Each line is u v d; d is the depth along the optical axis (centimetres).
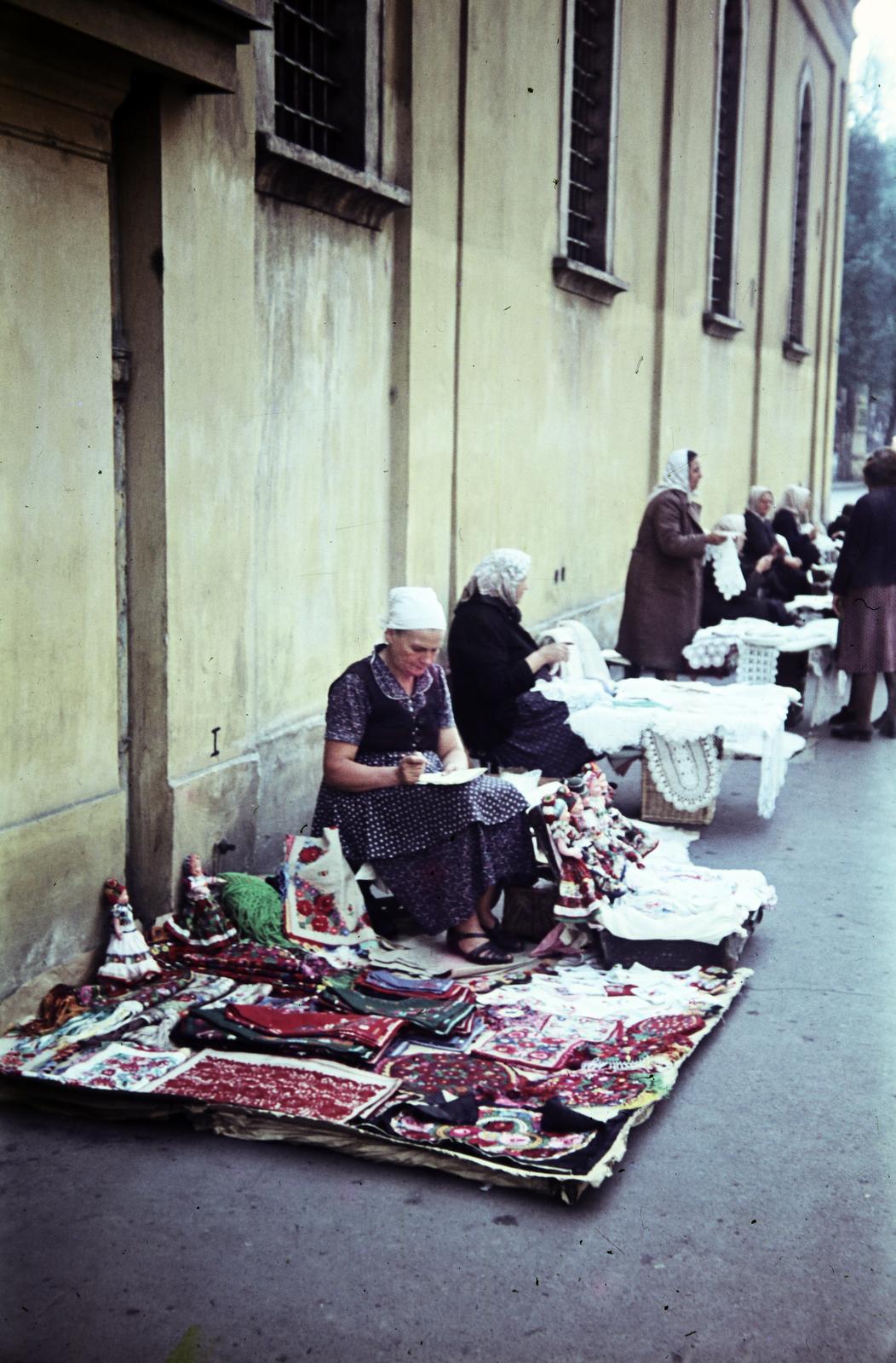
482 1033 429
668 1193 351
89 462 450
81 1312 299
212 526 516
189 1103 375
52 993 438
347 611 691
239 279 529
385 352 717
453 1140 358
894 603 909
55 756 442
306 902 501
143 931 490
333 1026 418
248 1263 317
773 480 1805
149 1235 327
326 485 657
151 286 475
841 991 487
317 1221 335
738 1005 472
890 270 3388
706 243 1388
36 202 418
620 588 1206
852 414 3475
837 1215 342
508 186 855
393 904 533
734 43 1479
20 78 402
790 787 790
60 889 442
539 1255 322
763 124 1617
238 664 542
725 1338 294
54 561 435
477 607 648
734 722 655
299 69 628
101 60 423
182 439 492
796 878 618
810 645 892
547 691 689
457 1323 297
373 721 513
